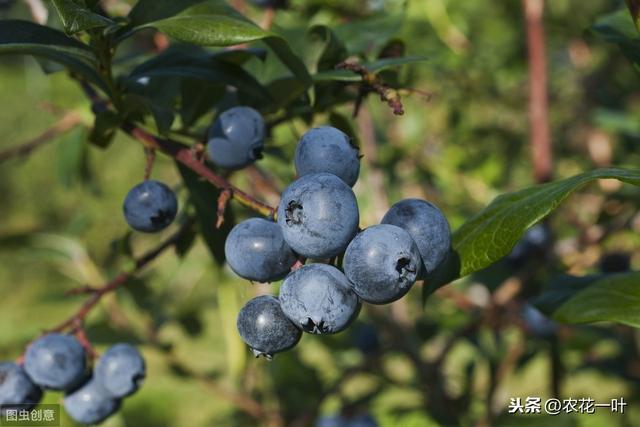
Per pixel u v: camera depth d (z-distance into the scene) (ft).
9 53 1.15
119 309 1.85
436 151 2.29
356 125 1.90
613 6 2.21
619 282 1.19
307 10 1.63
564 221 2.06
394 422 1.81
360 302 1.05
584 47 2.50
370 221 1.89
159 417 3.01
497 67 2.45
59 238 1.90
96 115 1.22
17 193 6.42
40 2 1.42
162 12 1.16
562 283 1.23
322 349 2.11
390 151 2.18
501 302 1.67
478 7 2.59
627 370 1.84
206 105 1.28
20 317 4.78
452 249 1.13
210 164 1.29
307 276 1.03
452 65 2.23
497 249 1.10
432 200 2.17
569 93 2.56
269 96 1.24
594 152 2.22
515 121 2.53
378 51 1.33
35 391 1.28
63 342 1.26
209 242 1.27
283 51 1.18
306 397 1.91
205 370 2.06
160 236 2.15
